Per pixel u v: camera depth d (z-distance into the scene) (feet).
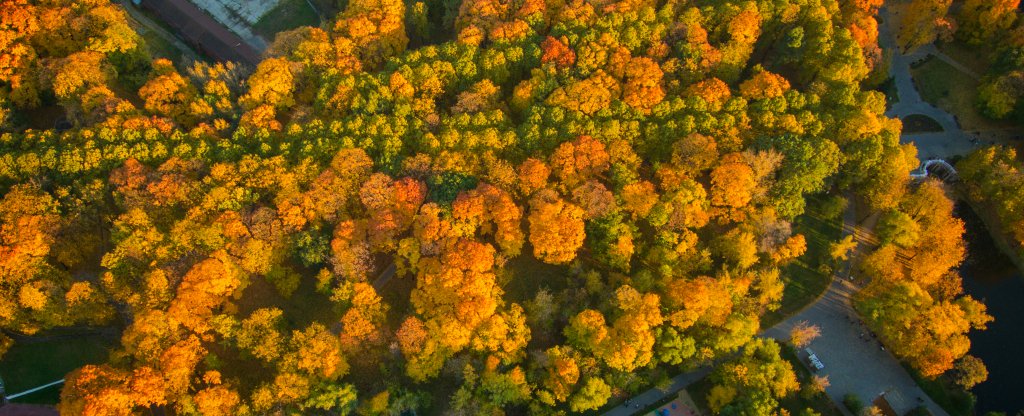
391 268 545.44
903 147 591.78
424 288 494.59
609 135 556.10
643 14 640.99
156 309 470.39
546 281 540.52
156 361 459.32
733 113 576.61
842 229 586.45
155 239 499.10
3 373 498.69
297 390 454.40
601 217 522.88
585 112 570.05
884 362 528.22
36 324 494.59
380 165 542.98
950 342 501.97
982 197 614.75
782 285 518.37
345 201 523.29
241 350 492.13
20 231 492.54
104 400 423.23
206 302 479.00
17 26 635.66
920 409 503.61
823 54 623.36
